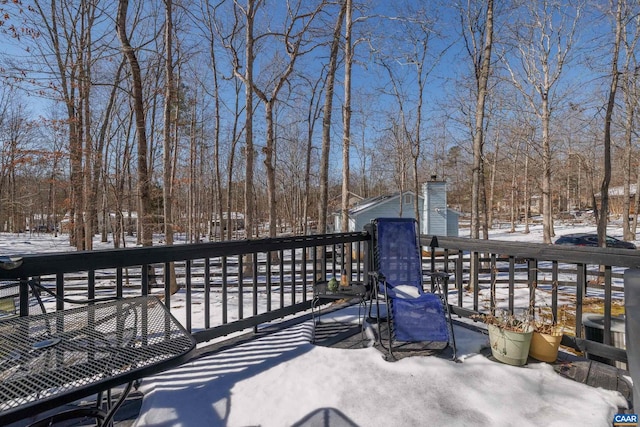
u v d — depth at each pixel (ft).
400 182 56.03
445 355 8.17
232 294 18.80
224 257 8.84
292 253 10.68
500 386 6.70
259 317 9.64
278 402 6.22
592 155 51.72
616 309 13.83
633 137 37.52
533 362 7.76
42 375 3.20
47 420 4.30
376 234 11.14
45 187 79.77
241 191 101.04
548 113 34.53
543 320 8.91
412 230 11.32
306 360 7.81
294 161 75.36
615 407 6.02
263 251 9.78
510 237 71.67
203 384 6.84
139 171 22.36
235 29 31.60
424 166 80.64
